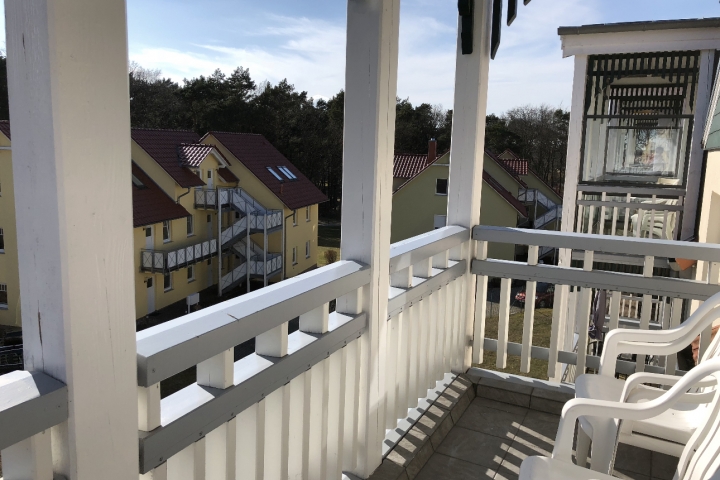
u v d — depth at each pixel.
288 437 1.49
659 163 6.37
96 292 0.89
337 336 1.70
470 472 2.21
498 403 2.79
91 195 0.87
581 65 6.37
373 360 1.96
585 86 6.42
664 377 1.76
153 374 1.00
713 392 1.73
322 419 1.68
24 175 0.85
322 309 1.62
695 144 6.00
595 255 6.38
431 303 2.55
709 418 1.45
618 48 6.15
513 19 2.69
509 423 2.60
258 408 1.33
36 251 0.86
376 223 1.86
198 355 1.11
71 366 0.86
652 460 2.34
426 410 2.52
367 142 1.80
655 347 2.06
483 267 2.88
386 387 2.23
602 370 2.11
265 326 1.32
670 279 2.53
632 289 2.59
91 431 0.91
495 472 2.21
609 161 6.54
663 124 6.34
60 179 0.82
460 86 2.73
